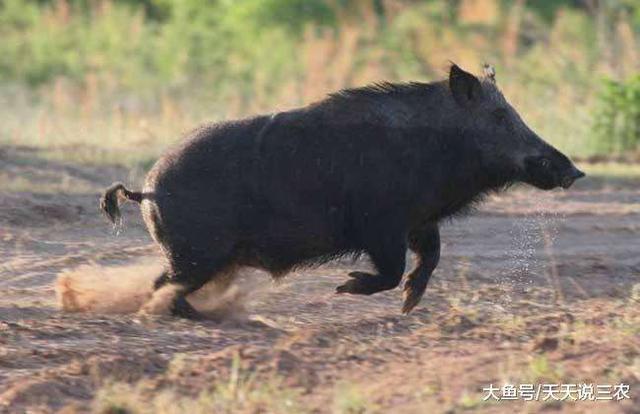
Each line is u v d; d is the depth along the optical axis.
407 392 25.45
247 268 37.00
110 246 45.28
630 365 27.17
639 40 96.56
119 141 75.94
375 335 31.97
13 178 58.97
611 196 61.44
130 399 24.80
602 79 81.50
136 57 105.06
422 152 33.59
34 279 39.81
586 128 81.62
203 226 33.22
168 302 33.75
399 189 33.34
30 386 25.55
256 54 103.62
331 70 92.38
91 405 24.91
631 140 79.81
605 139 79.94
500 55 94.44
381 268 33.44
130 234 47.97
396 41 99.38
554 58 91.81
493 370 27.03
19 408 24.69
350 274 33.59
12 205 50.91
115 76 99.94
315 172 33.09
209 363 27.58
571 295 39.34
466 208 35.19
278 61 100.69
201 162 33.31
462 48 96.56
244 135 33.47
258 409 24.50
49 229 48.16
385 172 33.22
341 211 33.28
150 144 75.00
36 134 77.50
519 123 34.69
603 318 33.84
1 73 104.44
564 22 99.62
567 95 85.56
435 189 33.88
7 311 34.12
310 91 87.50
